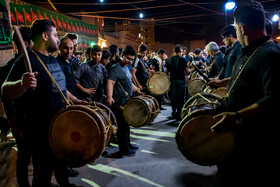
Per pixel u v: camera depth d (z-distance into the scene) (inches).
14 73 74.0
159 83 201.3
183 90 225.5
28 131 79.4
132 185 105.7
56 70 85.4
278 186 58.7
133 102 135.2
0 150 149.8
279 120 56.3
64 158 78.6
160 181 109.1
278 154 58.5
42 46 81.5
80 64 134.7
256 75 56.5
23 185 93.2
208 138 69.3
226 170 68.1
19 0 287.1
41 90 77.9
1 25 209.5
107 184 107.0
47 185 82.0
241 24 60.2
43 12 327.3
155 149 152.3
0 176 114.7
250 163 61.2
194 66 94.8
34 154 80.7
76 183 108.2
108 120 84.4
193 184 105.6
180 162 130.6
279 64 52.2
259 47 57.3
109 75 135.1
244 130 61.2
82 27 431.2
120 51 215.8
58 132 77.8
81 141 76.8
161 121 225.8
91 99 134.5
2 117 156.6
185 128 71.7
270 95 51.5
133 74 174.2
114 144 166.4
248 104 58.4
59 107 83.6
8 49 215.8
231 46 140.1
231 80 65.2
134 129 201.9
